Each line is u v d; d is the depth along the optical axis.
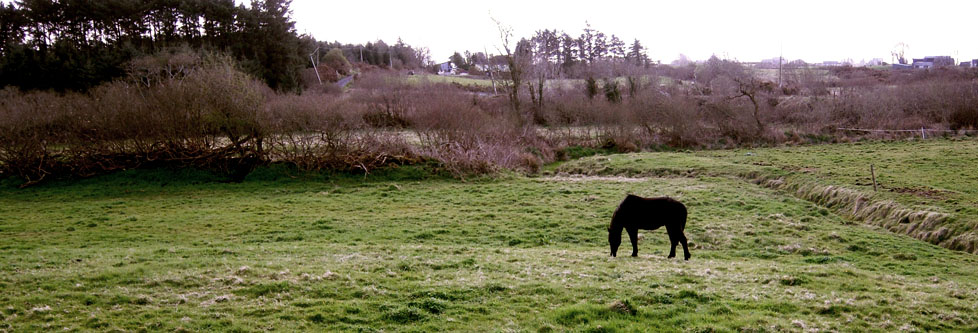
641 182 39.72
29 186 39.94
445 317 12.50
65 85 73.06
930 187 31.89
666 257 19.92
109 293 13.84
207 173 42.53
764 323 11.88
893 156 47.28
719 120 63.59
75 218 30.45
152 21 93.69
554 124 63.62
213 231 27.22
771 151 54.78
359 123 48.03
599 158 52.31
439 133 50.00
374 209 32.53
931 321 12.38
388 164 44.41
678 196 33.62
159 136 42.78
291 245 23.52
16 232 27.12
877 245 23.52
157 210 32.56
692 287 14.78
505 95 85.94
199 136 43.59
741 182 38.78
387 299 13.70
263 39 89.25
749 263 19.58
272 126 43.59
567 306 13.03
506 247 23.83
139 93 53.03
